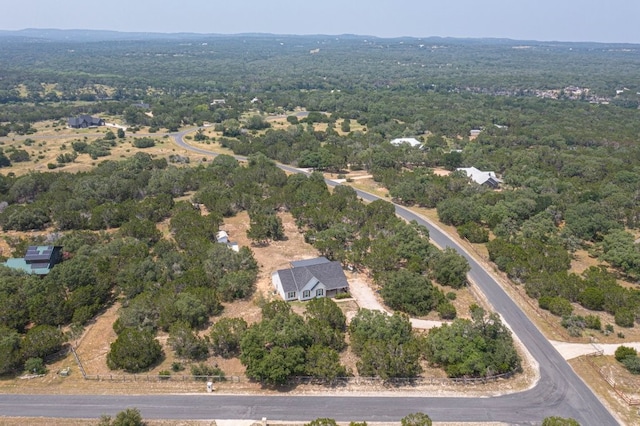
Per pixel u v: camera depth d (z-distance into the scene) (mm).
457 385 54156
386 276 73000
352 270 81875
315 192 110812
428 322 66688
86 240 86812
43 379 55312
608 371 56969
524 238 90312
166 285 70625
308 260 79938
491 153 158750
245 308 69875
